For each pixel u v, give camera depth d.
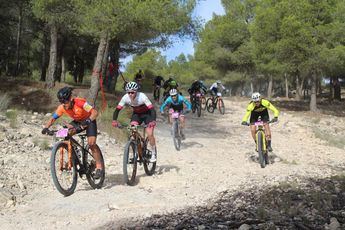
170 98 12.07
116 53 25.58
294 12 26.25
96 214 6.33
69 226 5.85
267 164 10.61
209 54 42.16
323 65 25.56
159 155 11.20
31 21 29.81
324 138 16.36
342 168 10.68
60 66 33.91
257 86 56.41
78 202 6.82
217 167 10.04
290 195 7.48
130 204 6.80
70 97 7.04
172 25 14.74
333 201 7.20
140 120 8.62
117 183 8.11
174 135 11.94
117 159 10.02
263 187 8.05
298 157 12.19
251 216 6.29
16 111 12.93
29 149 9.34
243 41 40.22
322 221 6.09
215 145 13.59
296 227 5.77
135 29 15.51
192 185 8.20
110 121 13.50
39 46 35.72
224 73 44.16
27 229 5.73
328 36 25.75
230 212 6.49
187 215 6.33
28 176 7.88
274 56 27.28
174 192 7.63
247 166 10.36
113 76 25.31
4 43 33.44
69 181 7.55
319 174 9.66
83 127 7.22
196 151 12.22
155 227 5.79
